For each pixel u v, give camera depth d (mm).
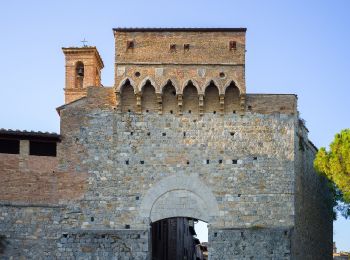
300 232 51750
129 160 49406
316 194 59406
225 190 48938
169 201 48906
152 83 49656
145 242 48250
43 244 48219
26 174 49062
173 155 49438
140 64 50031
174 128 49750
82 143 49656
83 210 48719
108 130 49812
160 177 49188
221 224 48469
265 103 50125
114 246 48219
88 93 50312
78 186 49062
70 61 66375
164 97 50094
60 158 49438
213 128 49750
